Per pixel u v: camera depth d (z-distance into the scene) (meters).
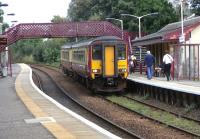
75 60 41.53
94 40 32.75
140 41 43.97
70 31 48.56
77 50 39.91
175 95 25.83
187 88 25.64
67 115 17.59
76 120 16.23
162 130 18.06
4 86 33.81
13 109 19.81
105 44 32.38
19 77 45.62
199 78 31.28
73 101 28.88
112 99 29.84
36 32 48.31
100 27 48.88
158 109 24.31
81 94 33.81
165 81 31.45
